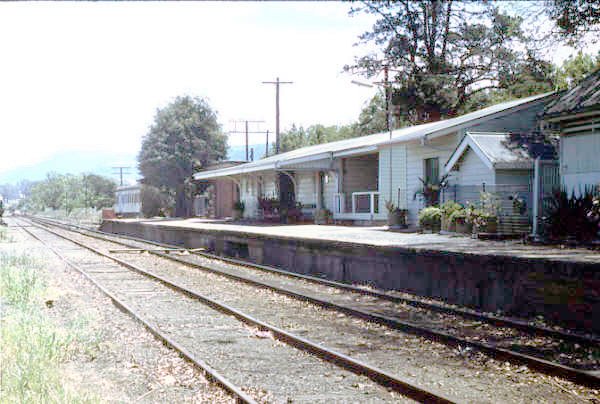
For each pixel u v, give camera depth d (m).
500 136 19.88
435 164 23.08
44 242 31.67
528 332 9.17
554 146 19.39
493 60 42.47
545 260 9.87
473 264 11.41
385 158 25.38
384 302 12.12
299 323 10.05
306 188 33.22
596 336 8.77
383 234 19.16
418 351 8.10
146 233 36.91
